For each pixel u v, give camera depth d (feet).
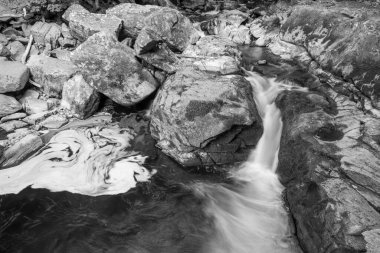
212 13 28.58
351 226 8.61
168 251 10.25
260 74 17.15
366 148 10.83
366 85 13.06
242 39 22.24
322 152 10.99
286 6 24.50
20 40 20.15
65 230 10.92
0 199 11.98
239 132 13.62
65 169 13.47
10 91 16.71
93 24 19.19
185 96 13.69
